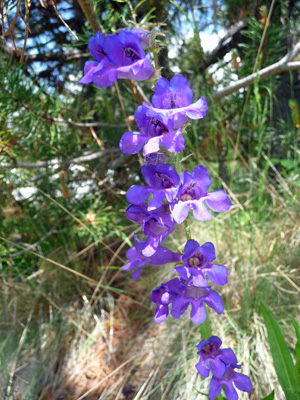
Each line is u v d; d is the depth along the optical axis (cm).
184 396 28
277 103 43
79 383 32
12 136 34
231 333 32
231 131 45
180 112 14
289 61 34
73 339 36
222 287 35
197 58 44
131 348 34
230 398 17
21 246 41
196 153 41
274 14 39
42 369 34
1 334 37
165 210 16
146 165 15
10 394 30
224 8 45
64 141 39
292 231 37
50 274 41
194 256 16
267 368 27
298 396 19
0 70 32
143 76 15
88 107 41
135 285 41
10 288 41
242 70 41
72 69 45
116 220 42
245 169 50
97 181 43
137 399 29
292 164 44
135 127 39
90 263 44
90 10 26
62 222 42
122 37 14
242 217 40
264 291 33
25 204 42
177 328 34
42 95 38
